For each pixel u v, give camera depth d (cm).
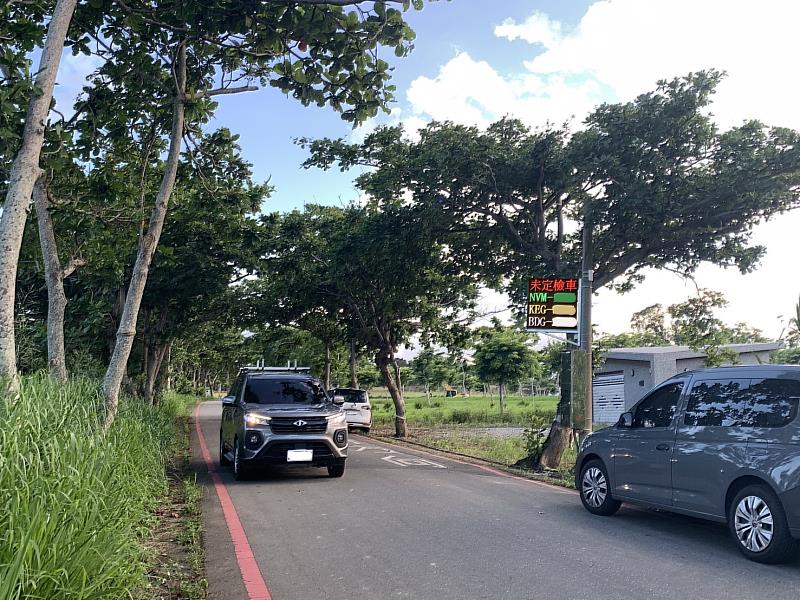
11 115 671
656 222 1348
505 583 531
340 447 1101
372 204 1948
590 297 1296
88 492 444
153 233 941
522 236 1591
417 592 509
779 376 622
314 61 871
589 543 667
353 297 2356
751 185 1268
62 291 902
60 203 977
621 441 789
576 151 1302
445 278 1997
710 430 670
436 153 1350
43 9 849
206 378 7762
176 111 998
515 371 3447
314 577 550
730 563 595
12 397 558
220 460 1352
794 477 565
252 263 2077
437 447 1848
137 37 983
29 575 336
